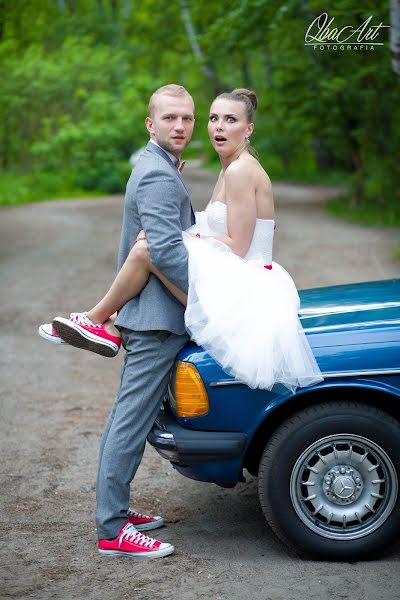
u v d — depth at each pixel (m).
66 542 4.32
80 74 39.19
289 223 21.67
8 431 6.27
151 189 3.95
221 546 4.22
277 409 3.98
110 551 4.13
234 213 4.06
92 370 8.09
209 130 4.24
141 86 38.97
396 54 12.79
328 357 3.83
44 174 36.38
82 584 3.83
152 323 4.00
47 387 7.50
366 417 3.85
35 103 38.62
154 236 3.90
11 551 4.23
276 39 22.55
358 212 23.59
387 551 4.05
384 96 23.59
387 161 24.69
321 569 3.89
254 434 3.95
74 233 20.12
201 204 26.38
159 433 4.03
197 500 4.91
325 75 23.56
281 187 38.03
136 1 52.59
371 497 3.92
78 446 5.89
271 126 40.91
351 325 3.95
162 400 4.14
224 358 3.83
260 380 3.79
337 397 3.95
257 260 4.11
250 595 3.64
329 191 34.91
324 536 3.92
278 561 4.01
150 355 4.05
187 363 3.96
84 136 36.06
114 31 50.94
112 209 26.94
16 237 19.56
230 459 3.94
